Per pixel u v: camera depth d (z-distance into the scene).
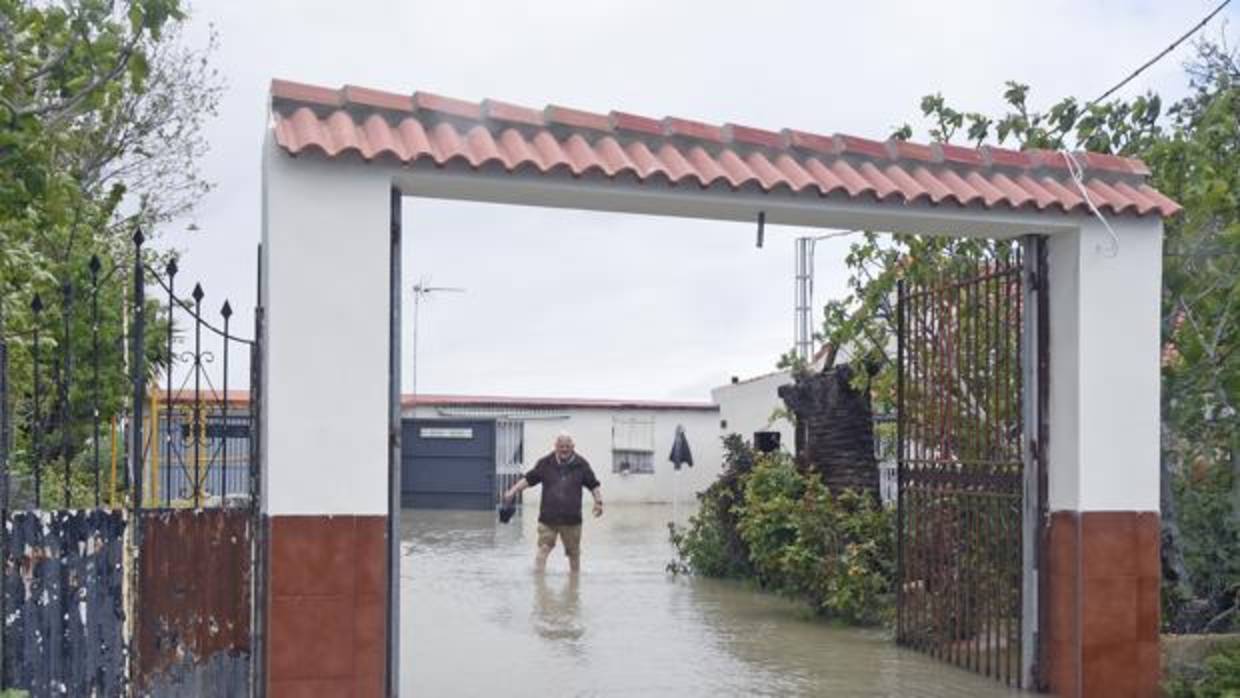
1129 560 8.53
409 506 30.16
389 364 7.16
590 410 33.12
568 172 7.41
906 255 11.89
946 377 9.86
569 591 13.77
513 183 7.38
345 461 6.99
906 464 10.37
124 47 7.71
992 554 9.20
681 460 27.77
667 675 9.09
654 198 7.75
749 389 31.98
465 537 21.30
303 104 7.18
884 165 8.45
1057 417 8.73
